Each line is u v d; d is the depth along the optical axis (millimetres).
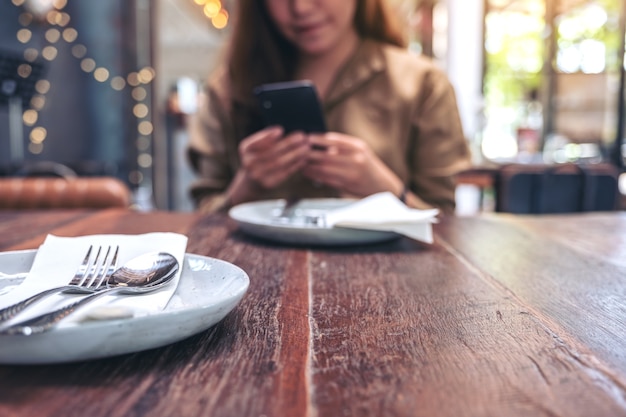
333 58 1443
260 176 1077
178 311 323
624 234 841
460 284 534
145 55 3801
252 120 1431
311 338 374
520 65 4430
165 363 324
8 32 3178
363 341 369
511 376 311
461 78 4387
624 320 419
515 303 466
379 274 576
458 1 4355
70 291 400
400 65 1391
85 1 3549
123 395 282
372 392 289
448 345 362
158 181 3938
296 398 281
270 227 720
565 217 1038
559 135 4215
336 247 727
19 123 3258
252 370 317
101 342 303
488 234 840
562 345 363
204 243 753
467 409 271
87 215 1030
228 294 372
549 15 4207
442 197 1341
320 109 991
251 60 1426
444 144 1358
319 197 1344
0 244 715
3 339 292
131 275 430
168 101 4328
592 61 4031
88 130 3635
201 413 264
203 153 1466
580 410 271
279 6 1314
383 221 705
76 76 3557
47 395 281
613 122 3924
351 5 1362
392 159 1339
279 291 502
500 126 4473
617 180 2400
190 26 4473
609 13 3918
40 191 1410
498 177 2758
